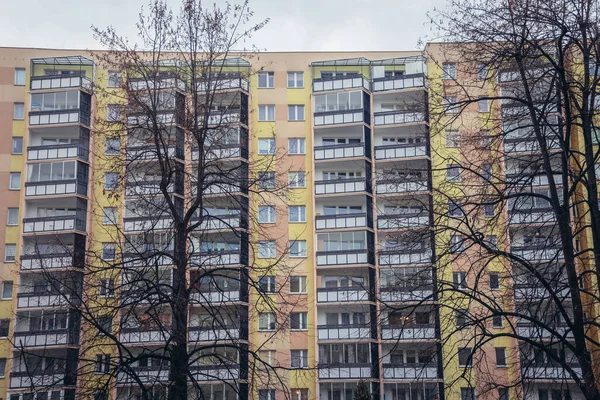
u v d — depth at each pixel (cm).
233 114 3794
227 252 3091
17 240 5594
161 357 2645
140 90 3078
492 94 3347
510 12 2575
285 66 6041
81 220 5566
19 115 5888
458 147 2738
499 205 2719
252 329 5353
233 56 5803
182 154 3550
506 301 2744
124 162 3070
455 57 2831
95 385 2755
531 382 2544
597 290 2495
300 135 5916
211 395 4900
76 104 5828
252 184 3122
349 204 5806
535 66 2625
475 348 2445
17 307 5262
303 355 5403
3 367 5231
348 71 6094
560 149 2725
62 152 5750
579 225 2936
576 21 2538
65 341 4862
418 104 2812
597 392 2294
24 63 5969
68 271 2766
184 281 2792
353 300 4916
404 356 5269
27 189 5675
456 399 4847
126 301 2767
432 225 2550
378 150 5800
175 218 2873
